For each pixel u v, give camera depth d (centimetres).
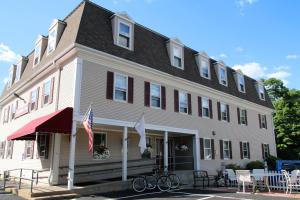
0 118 2772
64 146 1644
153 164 2203
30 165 1916
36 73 1948
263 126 3309
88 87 1585
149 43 2067
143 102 1891
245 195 1423
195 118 2314
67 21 1838
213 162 2406
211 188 1775
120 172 1936
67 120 1466
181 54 2303
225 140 2614
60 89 1673
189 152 2311
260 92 3403
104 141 1892
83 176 1723
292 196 1381
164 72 2047
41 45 2075
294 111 3709
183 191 1591
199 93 2425
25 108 2134
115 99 1717
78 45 1546
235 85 2964
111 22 1839
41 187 1449
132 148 2073
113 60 1716
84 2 1747
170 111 2089
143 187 1597
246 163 2830
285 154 3653
